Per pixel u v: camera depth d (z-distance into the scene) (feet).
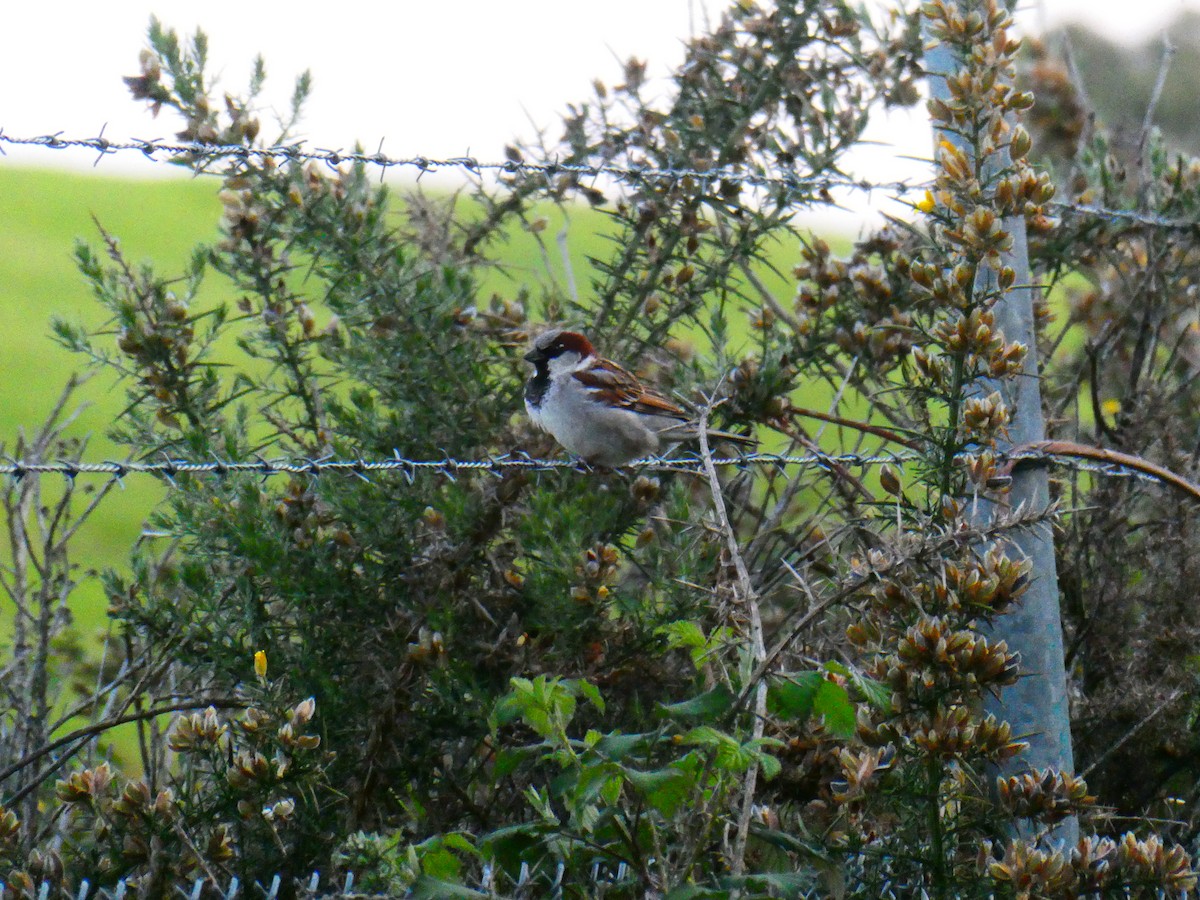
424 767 26.81
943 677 19.42
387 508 28.14
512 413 33.45
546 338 32.48
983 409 21.68
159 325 29.01
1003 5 33.60
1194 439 36.94
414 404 30.01
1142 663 30.37
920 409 25.96
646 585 29.60
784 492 33.04
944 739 19.11
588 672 27.17
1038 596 23.77
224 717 26.91
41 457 30.17
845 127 33.42
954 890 20.03
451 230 37.24
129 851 20.94
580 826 17.12
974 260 22.33
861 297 33.50
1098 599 31.17
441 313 29.76
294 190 29.81
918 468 23.57
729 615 20.66
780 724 22.27
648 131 34.63
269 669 26.78
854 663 25.09
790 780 24.61
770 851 18.25
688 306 33.32
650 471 33.53
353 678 28.09
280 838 23.99
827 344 34.73
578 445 32.07
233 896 20.03
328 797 25.27
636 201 33.30
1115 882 19.72
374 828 25.86
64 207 113.39
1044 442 24.13
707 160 33.37
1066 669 31.27
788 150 33.83
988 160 24.95
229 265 31.04
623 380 32.30
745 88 34.76
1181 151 39.34
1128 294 39.34
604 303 33.86
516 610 29.50
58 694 31.32
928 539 19.43
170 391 29.25
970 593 19.38
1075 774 28.91
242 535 26.63
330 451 29.94
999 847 22.86
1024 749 20.92
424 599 27.91
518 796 27.02
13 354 74.13
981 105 22.75
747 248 33.55
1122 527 33.04
